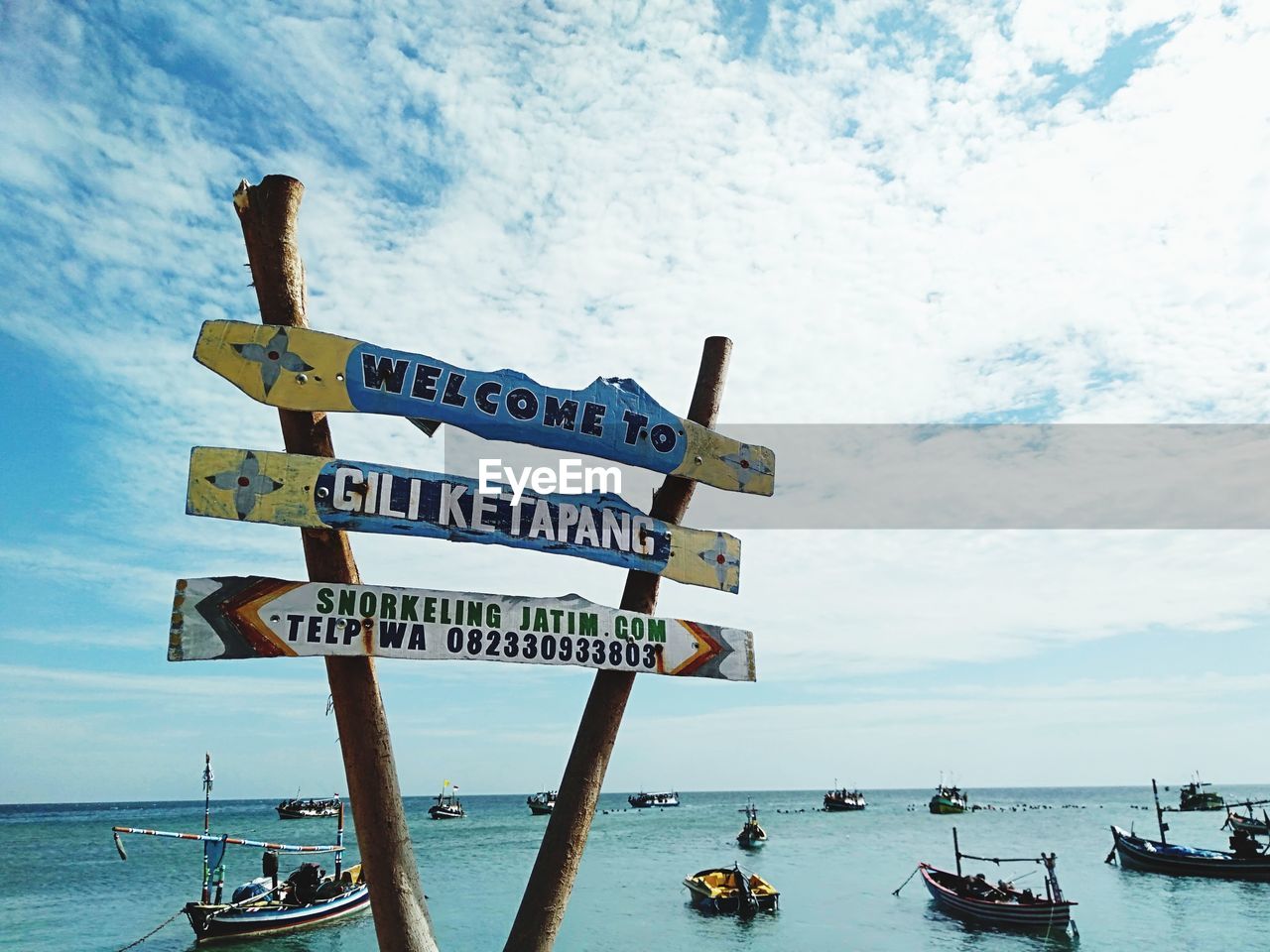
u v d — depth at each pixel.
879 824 101.56
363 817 4.35
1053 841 72.81
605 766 4.91
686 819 117.88
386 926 4.25
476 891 41.03
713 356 5.85
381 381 4.62
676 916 33.41
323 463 4.40
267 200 4.75
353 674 4.39
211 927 24.56
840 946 27.97
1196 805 87.56
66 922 32.97
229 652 4.08
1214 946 27.75
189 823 114.19
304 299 4.78
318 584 4.32
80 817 157.88
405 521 4.49
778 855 61.72
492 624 4.64
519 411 4.91
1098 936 29.52
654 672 4.99
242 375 4.36
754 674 5.34
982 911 31.19
